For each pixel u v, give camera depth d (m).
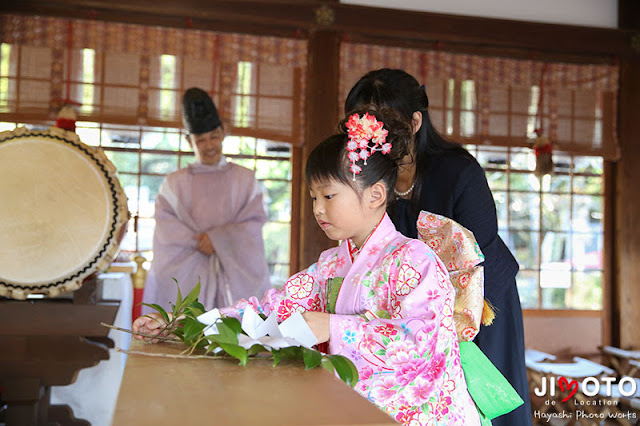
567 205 5.09
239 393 0.81
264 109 4.55
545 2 5.02
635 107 5.08
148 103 4.39
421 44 4.79
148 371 0.94
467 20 4.79
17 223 2.27
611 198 5.13
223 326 1.04
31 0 4.27
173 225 4.15
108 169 2.33
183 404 0.74
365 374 1.17
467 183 1.79
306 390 0.83
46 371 2.39
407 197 1.88
